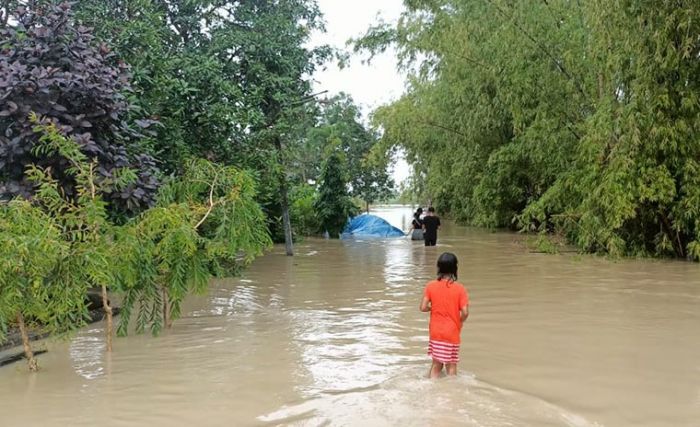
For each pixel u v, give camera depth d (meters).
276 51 16.20
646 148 15.02
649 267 14.28
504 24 18.42
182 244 7.55
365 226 27.67
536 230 25.89
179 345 7.38
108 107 8.70
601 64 16.16
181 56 13.77
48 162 8.12
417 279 12.90
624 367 6.19
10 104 7.86
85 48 8.94
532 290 11.05
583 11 16.95
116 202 8.70
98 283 6.87
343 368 6.27
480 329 7.91
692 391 5.45
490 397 5.30
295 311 9.42
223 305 10.03
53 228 6.23
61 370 6.37
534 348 6.95
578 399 5.25
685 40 14.05
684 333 7.63
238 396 5.45
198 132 13.45
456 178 28.56
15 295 5.96
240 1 17.31
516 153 23.27
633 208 15.06
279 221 20.28
